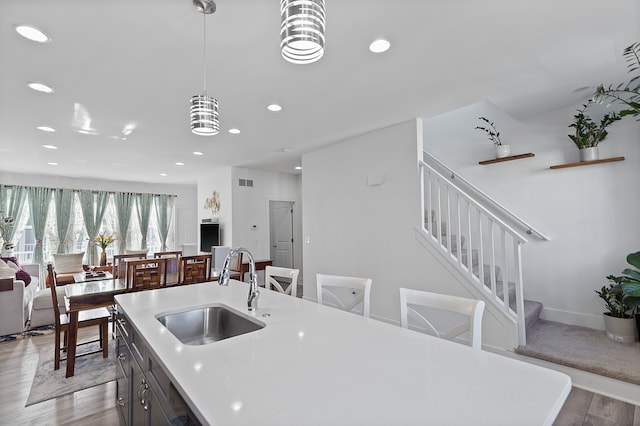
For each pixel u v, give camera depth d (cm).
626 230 307
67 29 188
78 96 284
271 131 400
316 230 490
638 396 218
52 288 297
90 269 662
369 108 326
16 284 408
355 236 431
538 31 198
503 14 180
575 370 243
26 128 370
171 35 196
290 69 242
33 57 219
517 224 374
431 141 456
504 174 388
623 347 269
